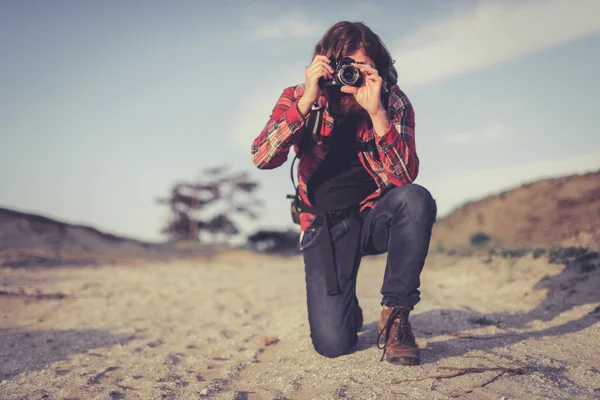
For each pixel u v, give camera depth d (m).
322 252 2.70
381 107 2.38
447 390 2.16
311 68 2.40
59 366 2.96
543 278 4.77
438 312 3.93
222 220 46.38
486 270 5.82
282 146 2.54
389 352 2.53
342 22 2.56
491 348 2.85
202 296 5.94
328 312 2.68
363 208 2.69
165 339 3.77
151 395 2.39
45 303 5.35
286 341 3.47
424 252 2.48
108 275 8.19
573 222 11.54
